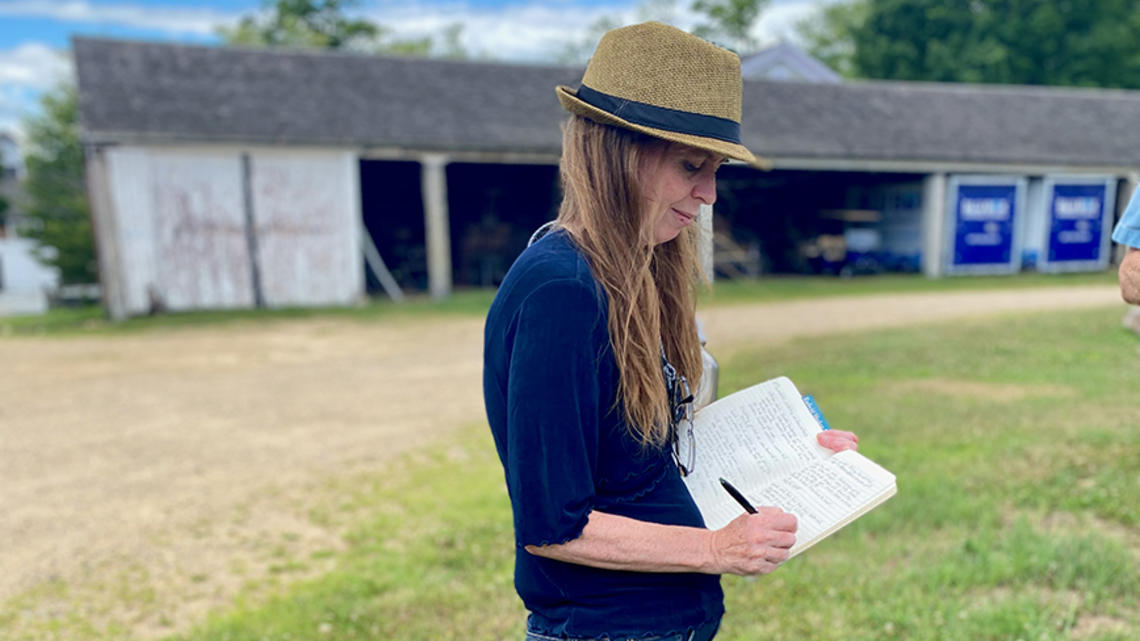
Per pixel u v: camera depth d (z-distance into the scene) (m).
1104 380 6.89
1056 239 21.28
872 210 24.19
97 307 23.02
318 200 15.66
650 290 1.19
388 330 12.74
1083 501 3.95
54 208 26.02
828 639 2.84
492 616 3.24
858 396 6.63
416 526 4.37
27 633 3.34
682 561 1.15
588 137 1.21
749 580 3.36
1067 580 3.11
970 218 20.70
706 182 1.23
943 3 32.31
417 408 7.35
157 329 13.24
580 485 1.10
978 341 9.38
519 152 16.59
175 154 14.66
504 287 1.18
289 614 3.35
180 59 16.47
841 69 41.69
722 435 1.54
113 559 4.10
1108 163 20.70
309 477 5.36
